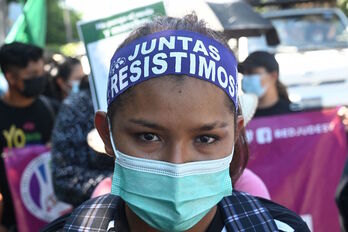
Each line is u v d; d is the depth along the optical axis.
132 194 1.14
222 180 1.16
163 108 1.05
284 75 7.12
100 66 2.16
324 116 3.38
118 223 1.27
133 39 1.14
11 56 3.55
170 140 1.08
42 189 3.43
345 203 2.79
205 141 1.10
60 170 2.56
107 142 1.27
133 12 2.14
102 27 2.17
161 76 1.05
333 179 3.35
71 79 5.31
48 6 32.91
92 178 2.49
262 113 4.06
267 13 8.12
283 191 3.31
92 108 2.63
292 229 1.25
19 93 3.62
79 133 2.59
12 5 7.79
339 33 7.96
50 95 5.42
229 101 1.11
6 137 3.61
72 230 1.30
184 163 1.09
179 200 1.09
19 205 3.40
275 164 3.31
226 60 1.13
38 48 3.64
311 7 8.71
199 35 1.12
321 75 7.07
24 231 3.39
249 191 1.82
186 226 1.15
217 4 3.93
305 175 3.33
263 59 4.05
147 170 1.10
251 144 3.29
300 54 7.45
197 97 1.05
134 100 1.07
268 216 1.25
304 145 3.35
